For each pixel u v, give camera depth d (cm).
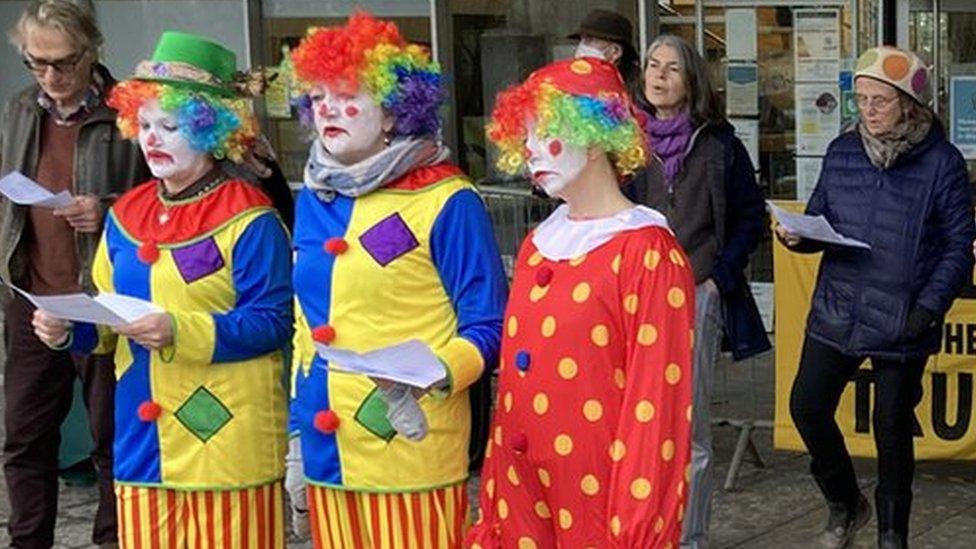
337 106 339
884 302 482
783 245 536
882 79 475
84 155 474
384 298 340
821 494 596
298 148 901
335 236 345
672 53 483
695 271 479
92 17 492
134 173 476
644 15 860
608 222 311
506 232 753
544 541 322
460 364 327
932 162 479
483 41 895
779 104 894
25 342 490
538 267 318
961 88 835
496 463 327
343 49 334
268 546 384
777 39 887
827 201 497
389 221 341
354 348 342
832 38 875
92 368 484
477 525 334
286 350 385
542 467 316
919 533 550
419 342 320
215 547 377
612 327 306
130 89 373
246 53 974
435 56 895
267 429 380
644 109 493
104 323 355
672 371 302
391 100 338
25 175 482
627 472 300
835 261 495
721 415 687
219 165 385
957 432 593
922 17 839
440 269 342
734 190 493
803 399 501
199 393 373
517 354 317
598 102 309
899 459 489
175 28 998
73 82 469
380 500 346
